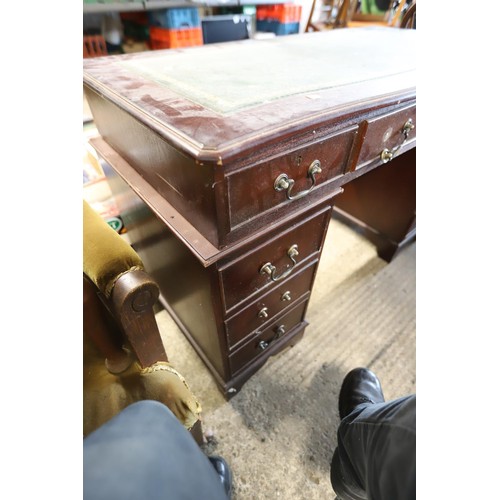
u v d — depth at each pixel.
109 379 0.55
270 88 0.52
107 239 0.46
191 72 0.61
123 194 0.79
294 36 1.04
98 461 0.32
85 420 0.50
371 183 1.30
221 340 0.67
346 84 0.55
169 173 0.47
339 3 2.26
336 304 1.21
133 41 1.57
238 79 0.57
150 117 0.43
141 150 0.55
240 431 0.85
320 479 0.77
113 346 0.54
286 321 0.87
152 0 1.26
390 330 1.13
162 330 1.09
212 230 0.44
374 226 1.40
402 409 0.40
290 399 0.92
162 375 0.56
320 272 1.35
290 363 1.02
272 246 0.57
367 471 0.44
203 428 0.82
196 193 0.42
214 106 0.45
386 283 1.31
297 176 0.48
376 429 0.43
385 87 0.54
